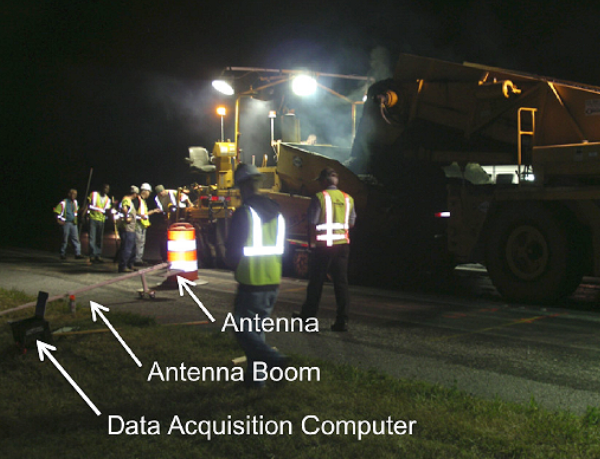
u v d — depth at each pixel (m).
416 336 6.94
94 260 15.45
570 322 7.70
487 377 5.37
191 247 10.98
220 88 13.09
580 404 4.66
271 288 4.67
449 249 10.20
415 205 11.50
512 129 9.79
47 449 3.64
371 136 11.81
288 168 12.23
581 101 8.73
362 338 6.86
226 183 14.05
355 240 11.73
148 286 10.88
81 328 6.76
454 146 10.80
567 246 8.62
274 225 4.72
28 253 18.41
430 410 4.16
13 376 5.14
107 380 4.95
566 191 8.58
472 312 8.41
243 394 4.54
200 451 3.61
